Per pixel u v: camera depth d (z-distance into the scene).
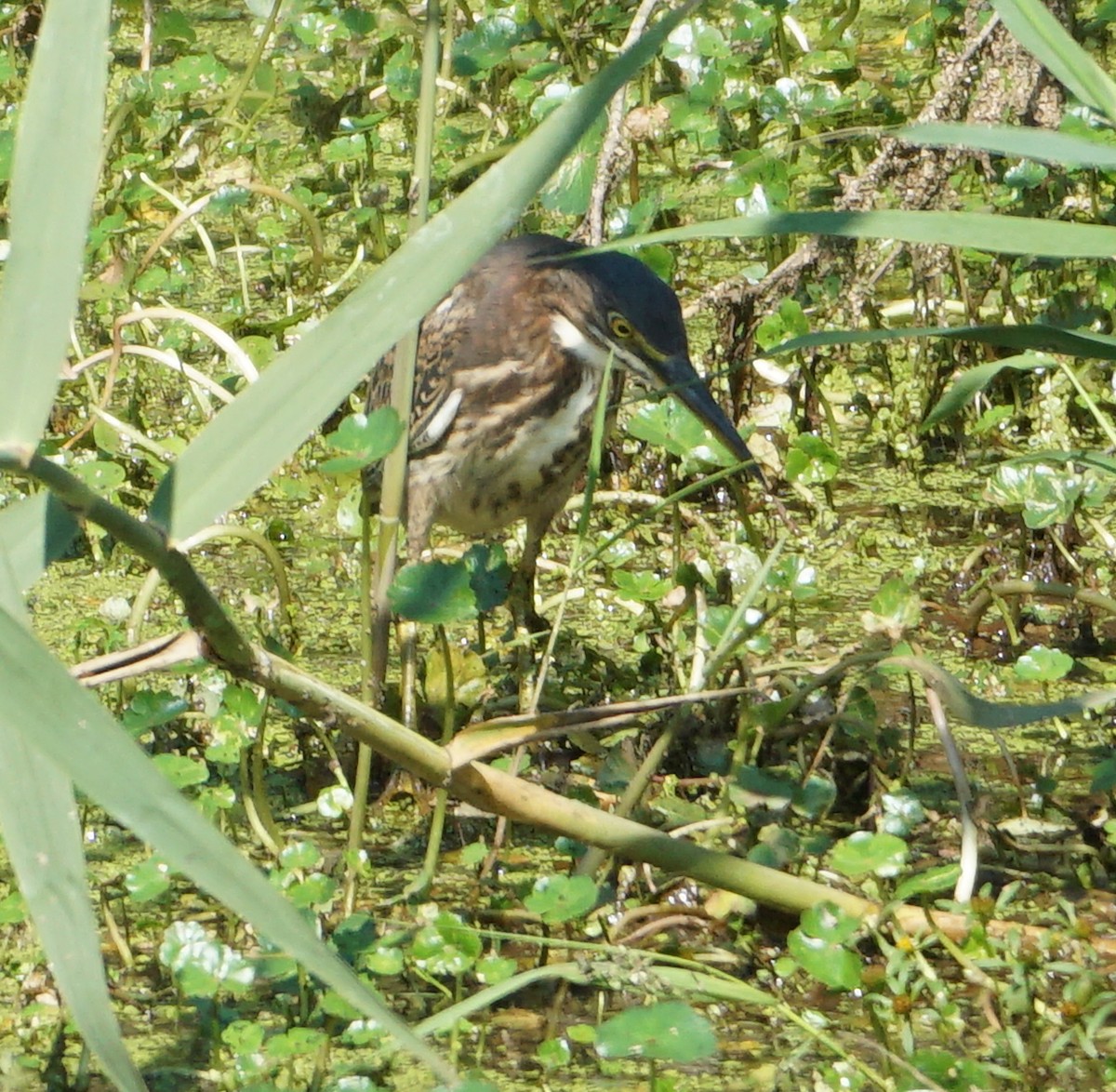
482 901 7.43
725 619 7.69
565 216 12.76
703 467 8.62
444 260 5.00
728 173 12.27
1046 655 7.89
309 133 14.59
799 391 11.76
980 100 10.53
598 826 6.61
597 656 8.85
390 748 6.03
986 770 8.43
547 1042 6.08
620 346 9.62
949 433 11.91
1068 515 8.62
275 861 7.80
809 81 13.53
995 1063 6.24
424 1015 6.67
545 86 13.50
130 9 16.33
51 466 4.55
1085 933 6.50
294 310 12.76
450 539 11.55
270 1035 6.54
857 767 8.23
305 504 11.46
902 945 6.34
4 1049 6.52
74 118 4.49
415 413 9.73
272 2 15.31
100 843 8.02
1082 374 11.39
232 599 10.19
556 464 9.72
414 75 13.19
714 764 7.88
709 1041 5.66
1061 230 5.42
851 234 5.52
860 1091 6.09
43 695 3.90
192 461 4.96
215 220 14.56
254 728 7.46
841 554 10.61
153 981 6.96
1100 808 8.03
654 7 11.12
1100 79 5.72
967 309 11.80
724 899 7.03
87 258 13.23
